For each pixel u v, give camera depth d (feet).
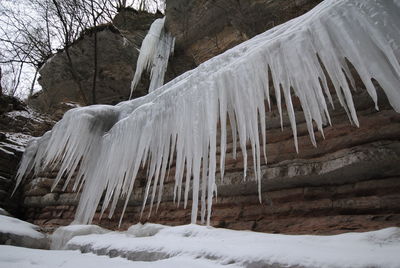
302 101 10.27
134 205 21.76
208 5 34.83
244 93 12.36
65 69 42.22
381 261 6.33
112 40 40.11
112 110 25.16
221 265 8.21
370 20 8.71
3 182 28.81
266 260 7.72
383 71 8.13
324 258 7.04
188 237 11.98
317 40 10.14
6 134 35.58
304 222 12.66
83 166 23.44
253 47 13.53
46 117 42.60
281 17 28.94
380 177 11.69
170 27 41.42
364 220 11.01
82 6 40.29
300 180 13.57
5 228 17.44
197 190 12.59
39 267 8.97
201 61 42.01
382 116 12.05
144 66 41.19
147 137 17.35
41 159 28.53
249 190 15.38
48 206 25.89
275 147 14.94
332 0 10.57
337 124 13.33
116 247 12.21
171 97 16.63
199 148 13.24
